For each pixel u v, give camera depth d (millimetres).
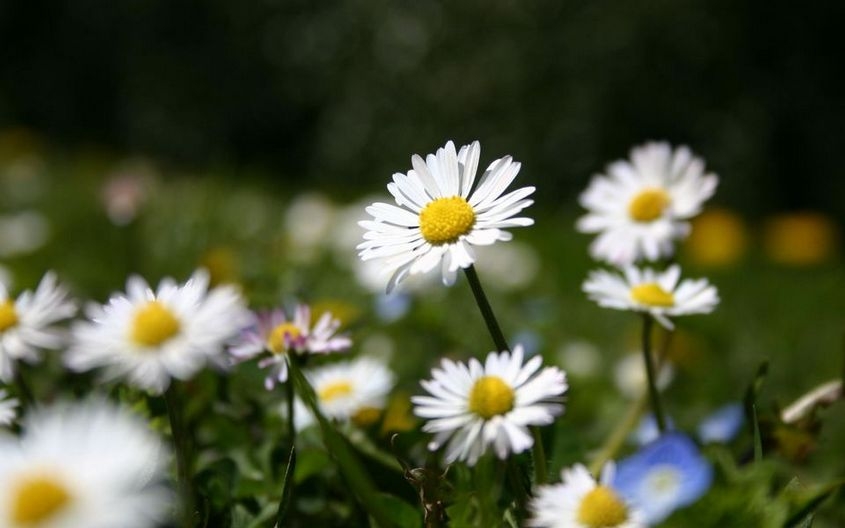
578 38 1740
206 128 2297
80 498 235
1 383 341
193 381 364
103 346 278
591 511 267
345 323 479
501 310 700
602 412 530
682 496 264
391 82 1906
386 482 325
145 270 807
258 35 2236
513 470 287
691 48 1730
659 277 350
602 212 407
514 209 287
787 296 1078
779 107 1755
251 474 337
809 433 330
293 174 2176
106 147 2352
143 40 2371
